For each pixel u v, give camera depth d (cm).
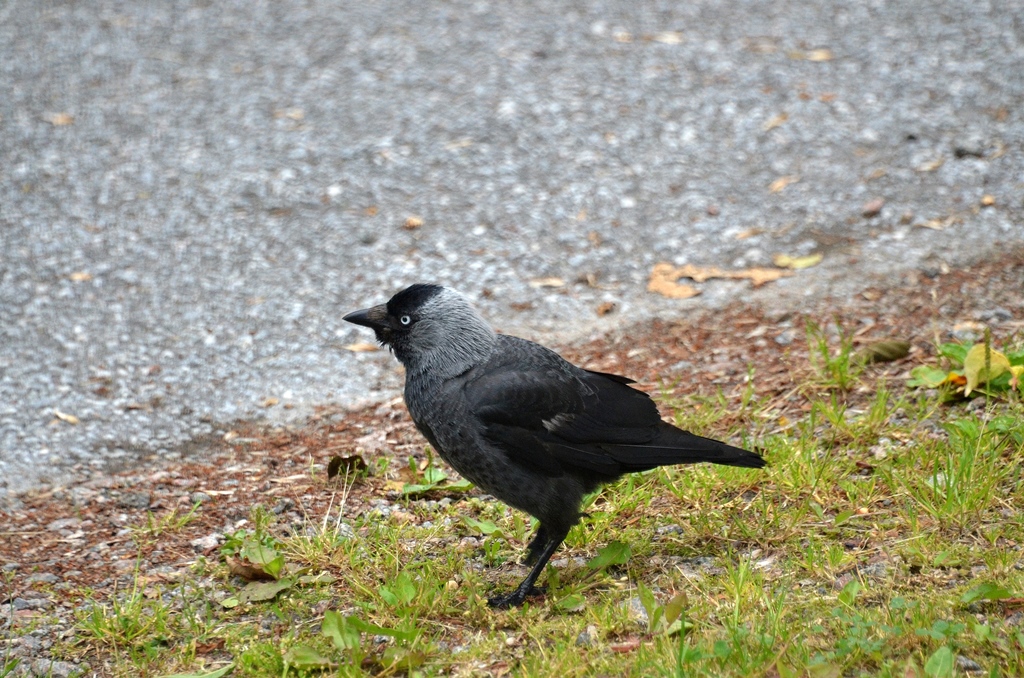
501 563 812
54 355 1216
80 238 1438
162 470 1008
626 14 2053
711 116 1661
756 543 782
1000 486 805
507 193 1505
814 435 922
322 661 662
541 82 1792
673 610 658
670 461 770
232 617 748
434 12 2103
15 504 950
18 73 1883
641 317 1233
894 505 805
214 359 1213
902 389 981
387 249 1402
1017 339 1020
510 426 773
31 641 730
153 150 1642
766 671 608
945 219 1345
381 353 1222
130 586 800
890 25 1934
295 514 901
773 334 1146
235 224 1463
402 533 843
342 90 1802
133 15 2119
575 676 631
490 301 1287
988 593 652
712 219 1415
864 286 1218
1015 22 1895
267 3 2161
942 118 1590
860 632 629
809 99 1683
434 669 662
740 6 2069
